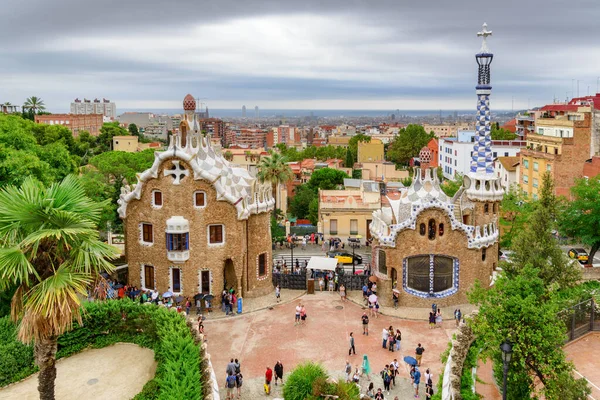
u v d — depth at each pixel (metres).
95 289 28.38
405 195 58.22
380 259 56.50
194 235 52.06
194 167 51.12
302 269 63.53
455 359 35.41
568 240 76.44
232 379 36.28
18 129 58.50
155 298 50.69
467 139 156.88
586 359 38.50
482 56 55.41
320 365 37.47
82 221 26.12
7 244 24.94
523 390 31.05
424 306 53.78
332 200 81.44
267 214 57.72
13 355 34.31
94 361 36.84
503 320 30.25
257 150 177.75
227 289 55.97
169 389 28.33
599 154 97.38
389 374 37.59
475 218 56.53
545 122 127.00
